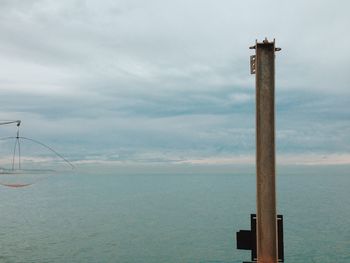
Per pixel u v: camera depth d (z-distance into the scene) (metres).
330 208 123.00
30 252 58.16
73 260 53.00
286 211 116.00
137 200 167.50
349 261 51.22
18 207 136.38
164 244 64.25
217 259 52.62
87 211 120.19
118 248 61.19
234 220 95.06
